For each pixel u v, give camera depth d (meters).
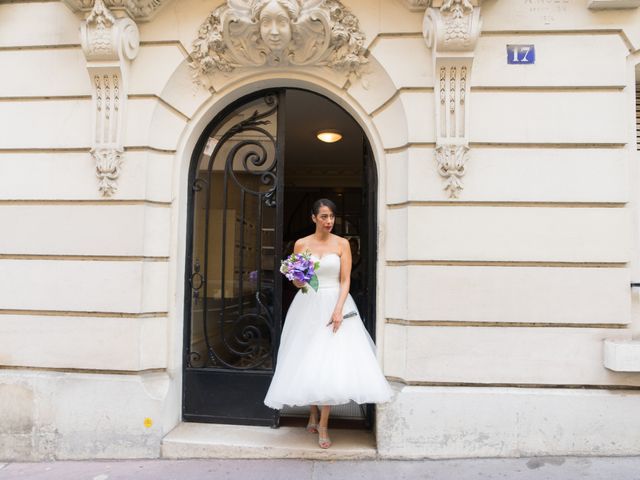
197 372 4.11
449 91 3.64
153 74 3.92
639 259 3.68
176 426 3.98
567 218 3.62
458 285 3.62
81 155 3.94
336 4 3.80
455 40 3.50
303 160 8.59
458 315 3.60
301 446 3.65
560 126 3.66
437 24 3.51
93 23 3.75
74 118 3.98
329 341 3.43
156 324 3.89
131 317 3.80
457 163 3.61
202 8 3.94
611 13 3.71
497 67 3.71
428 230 3.65
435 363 3.61
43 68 4.05
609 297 3.58
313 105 5.70
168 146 3.99
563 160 3.65
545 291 3.60
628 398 3.51
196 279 4.19
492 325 3.61
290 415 4.27
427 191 3.65
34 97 4.04
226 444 3.67
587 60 3.70
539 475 3.27
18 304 3.90
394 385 3.71
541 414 3.54
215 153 4.24
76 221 3.89
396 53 3.77
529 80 3.70
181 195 4.04
